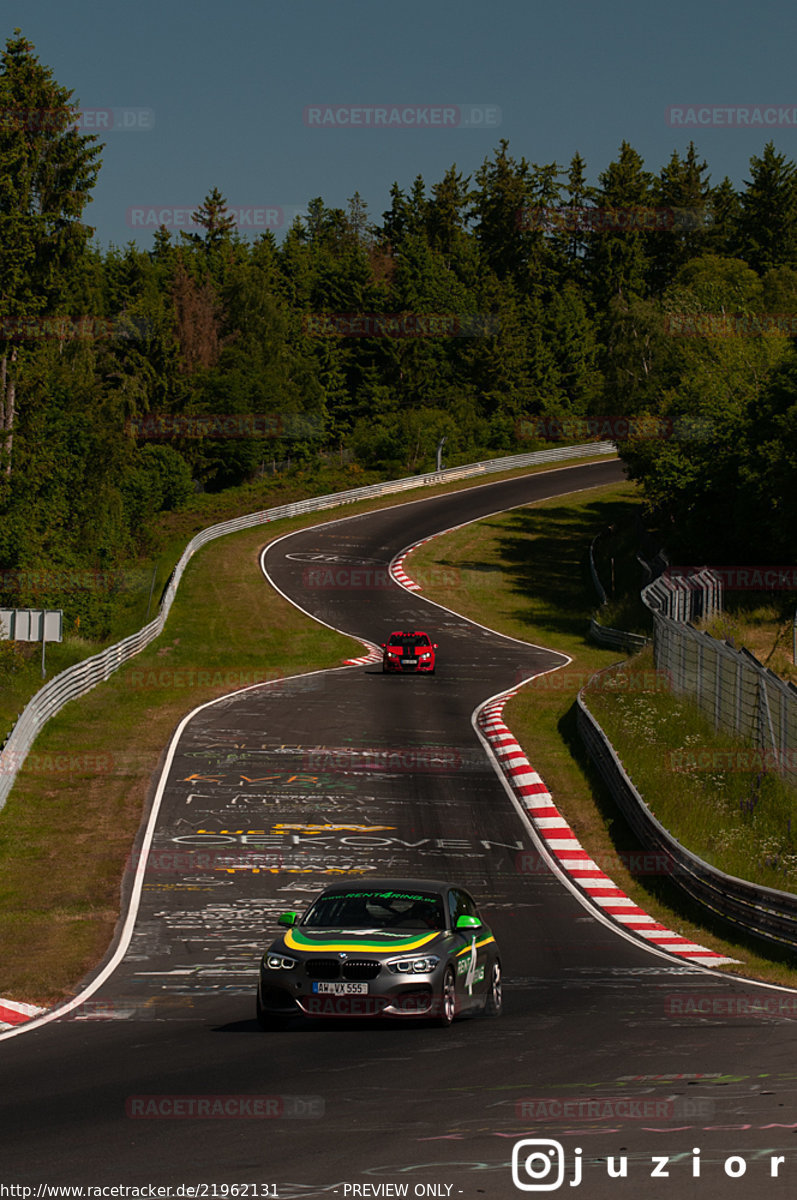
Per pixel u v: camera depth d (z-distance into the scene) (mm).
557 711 39938
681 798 26656
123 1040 11445
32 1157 7184
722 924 20219
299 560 73938
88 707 38438
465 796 29625
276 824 26547
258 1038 11367
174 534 82250
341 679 46875
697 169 169000
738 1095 8500
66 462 61438
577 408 140875
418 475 103438
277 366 119562
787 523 52156
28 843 24688
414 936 12039
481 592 68562
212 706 40188
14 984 15164
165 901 20734
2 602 53188
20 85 58562
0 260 56188
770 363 63531
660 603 51219
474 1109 8180
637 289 160625
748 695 30453
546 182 172750
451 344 139750
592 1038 11023
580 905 21453
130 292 124375
